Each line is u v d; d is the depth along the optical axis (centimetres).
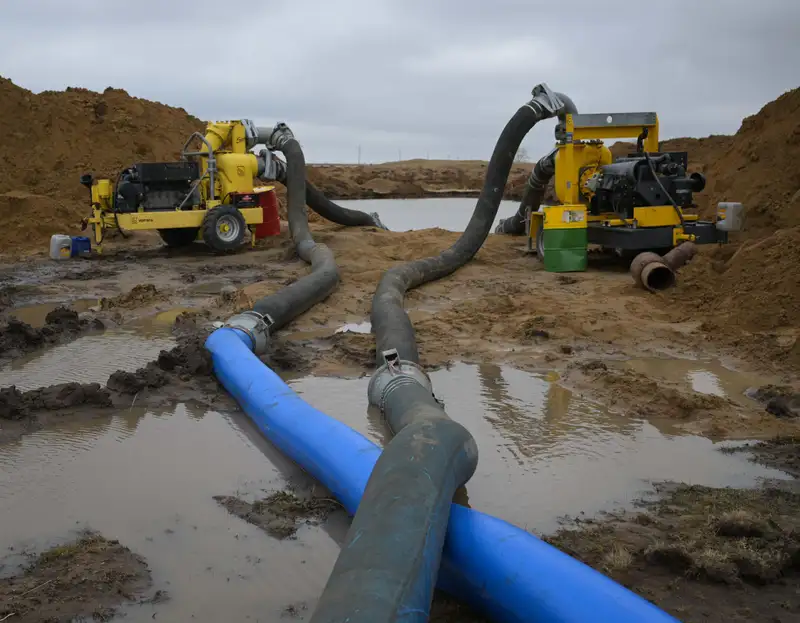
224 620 411
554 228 1481
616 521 519
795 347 886
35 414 723
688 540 480
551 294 1277
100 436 682
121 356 941
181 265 1656
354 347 952
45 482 586
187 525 518
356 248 1756
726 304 1091
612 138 1536
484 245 1838
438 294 1334
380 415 715
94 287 1420
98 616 410
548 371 872
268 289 1294
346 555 366
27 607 415
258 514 533
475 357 926
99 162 2448
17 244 1981
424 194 5119
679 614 404
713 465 615
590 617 346
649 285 1222
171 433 691
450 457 466
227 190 1791
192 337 1001
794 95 1736
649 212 1405
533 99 1554
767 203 1609
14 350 953
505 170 1565
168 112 2859
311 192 2033
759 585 434
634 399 761
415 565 358
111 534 505
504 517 525
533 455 636
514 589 382
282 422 645
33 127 2414
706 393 782
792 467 610
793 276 1045
